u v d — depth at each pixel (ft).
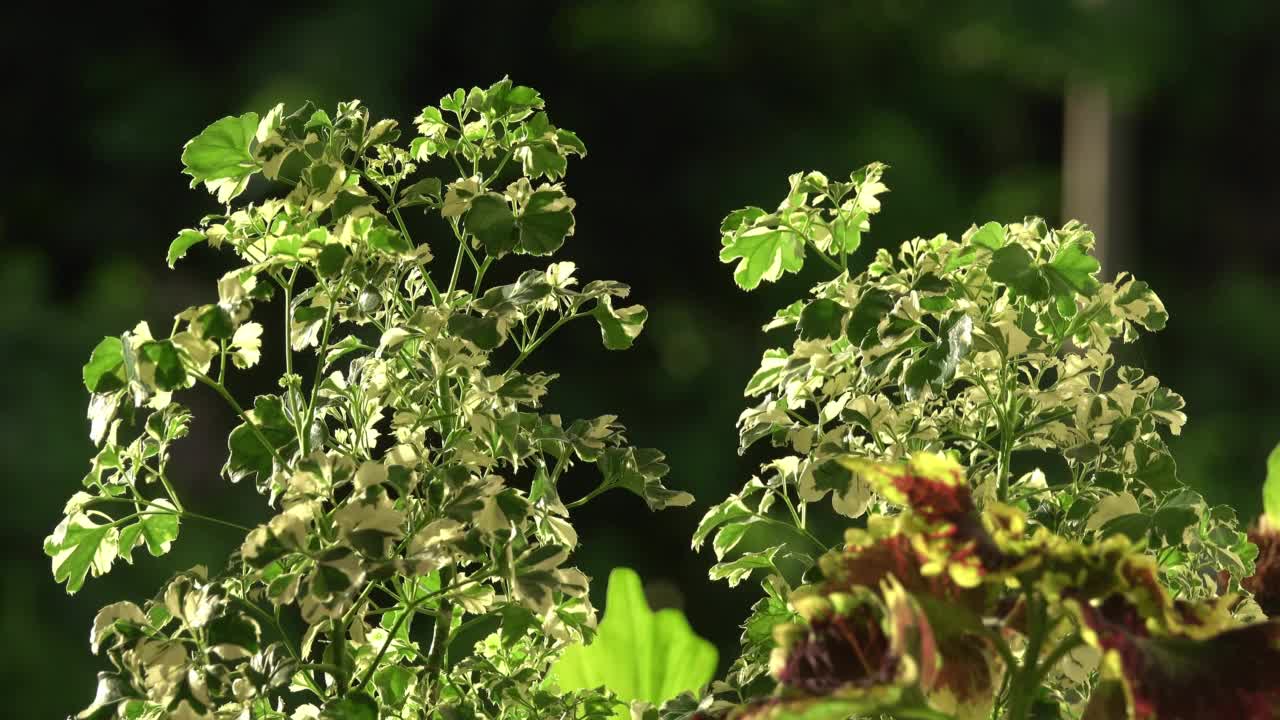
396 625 8.52
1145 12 36.78
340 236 8.51
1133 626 7.85
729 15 34.06
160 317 32.42
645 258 35.01
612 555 31.14
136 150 32.63
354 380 8.72
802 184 8.75
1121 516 8.36
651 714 8.66
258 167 8.63
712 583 31.99
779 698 7.84
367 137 8.54
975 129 37.99
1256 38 39.40
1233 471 35.27
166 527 8.72
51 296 34.81
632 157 34.60
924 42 36.17
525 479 11.08
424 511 8.45
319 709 8.46
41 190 34.17
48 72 33.83
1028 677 7.98
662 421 32.89
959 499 7.94
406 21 31.63
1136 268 37.91
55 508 27.94
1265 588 8.66
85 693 27.25
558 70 34.22
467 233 8.56
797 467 8.77
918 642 7.79
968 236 8.59
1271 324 39.27
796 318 8.82
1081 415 8.50
